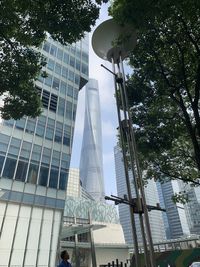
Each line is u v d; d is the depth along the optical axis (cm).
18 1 889
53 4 895
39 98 1108
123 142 605
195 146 985
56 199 3062
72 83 4194
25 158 2997
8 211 2622
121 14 742
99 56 726
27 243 2625
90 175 17400
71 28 930
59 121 3619
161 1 773
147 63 1122
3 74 1003
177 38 1054
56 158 3312
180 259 1825
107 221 6869
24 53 1065
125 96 644
